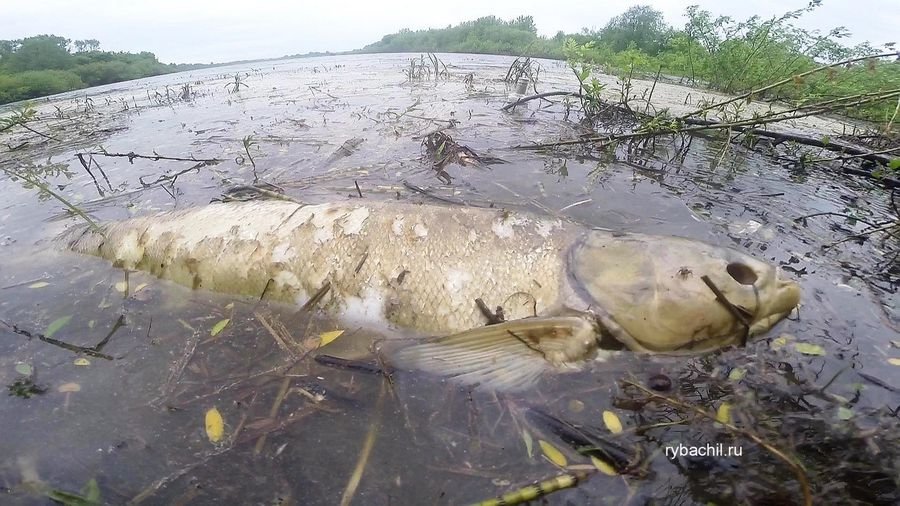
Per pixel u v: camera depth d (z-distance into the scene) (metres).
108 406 0.35
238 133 1.09
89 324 0.44
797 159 0.82
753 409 0.32
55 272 0.53
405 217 0.46
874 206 0.63
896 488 0.27
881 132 0.91
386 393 0.35
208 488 0.29
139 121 1.32
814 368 0.36
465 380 0.36
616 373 0.37
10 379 0.37
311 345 0.41
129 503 0.28
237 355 0.40
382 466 0.30
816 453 0.29
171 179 0.77
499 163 0.79
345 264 0.45
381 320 0.44
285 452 0.31
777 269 0.40
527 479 0.28
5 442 0.32
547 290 0.42
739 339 0.39
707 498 0.27
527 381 0.36
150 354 0.40
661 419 0.32
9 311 0.46
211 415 0.34
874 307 0.42
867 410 0.32
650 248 0.41
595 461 0.29
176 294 0.49
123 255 0.54
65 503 0.28
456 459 0.30
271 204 0.52
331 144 0.94
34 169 0.90
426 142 0.87
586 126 1.04
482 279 0.43
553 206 0.62
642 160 0.83
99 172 0.86
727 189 0.69
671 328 0.39
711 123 0.88
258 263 0.48
